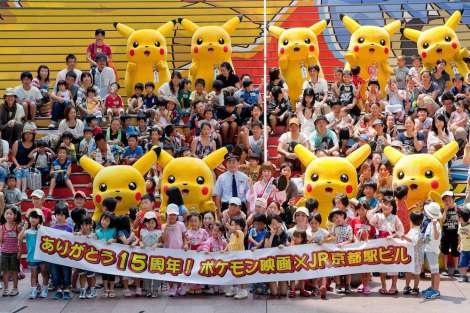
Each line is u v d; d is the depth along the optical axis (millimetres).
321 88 21141
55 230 15133
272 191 16953
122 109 21266
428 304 14320
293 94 22172
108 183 16531
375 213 15492
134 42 22438
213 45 22156
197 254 15062
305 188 16703
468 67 22984
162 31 23062
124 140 19703
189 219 15383
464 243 15945
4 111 20344
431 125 19250
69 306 14586
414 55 25500
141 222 15578
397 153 17438
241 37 26891
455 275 16469
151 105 21375
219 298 15102
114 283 15992
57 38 26484
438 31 22406
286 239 15141
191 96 21156
